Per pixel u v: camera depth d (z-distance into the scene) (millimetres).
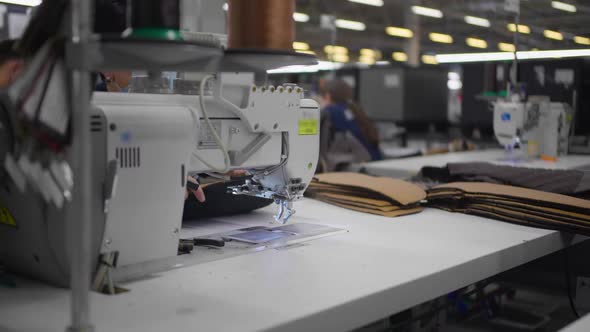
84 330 956
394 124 6355
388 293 1286
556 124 3932
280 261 1499
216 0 2379
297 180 1832
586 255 2279
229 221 1996
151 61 1042
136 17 1062
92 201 1257
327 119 4879
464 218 2117
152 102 1429
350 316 1203
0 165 1244
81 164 935
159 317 1096
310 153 1845
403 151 5234
